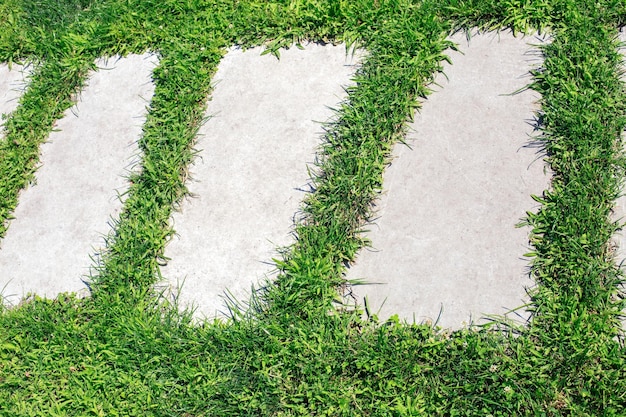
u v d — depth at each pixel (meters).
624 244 1.51
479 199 1.61
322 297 1.56
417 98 1.74
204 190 1.73
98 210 1.75
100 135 1.84
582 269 1.48
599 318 1.45
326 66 1.82
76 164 1.81
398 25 1.81
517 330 1.48
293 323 1.54
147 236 1.67
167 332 1.56
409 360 1.47
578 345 1.43
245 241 1.65
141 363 1.54
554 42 1.72
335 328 1.52
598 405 1.39
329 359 1.49
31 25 2.03
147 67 1.92
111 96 1.89
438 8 1.81
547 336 1.45
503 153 1.64
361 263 1.59
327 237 1.60
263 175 1.72
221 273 1.63
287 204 1.67
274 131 1.76
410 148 1.68
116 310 1.60
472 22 1.80
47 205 1.78
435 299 1.53
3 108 1.94
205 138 1.79
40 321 1.61
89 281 1.67
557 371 1.42
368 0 1.85
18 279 1.70
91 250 1.70
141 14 1.96
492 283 1.53
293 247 1.61
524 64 1.73
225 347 1.54
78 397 1.53
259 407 1.47
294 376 1.50
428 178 1.64
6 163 1.82
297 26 1.88
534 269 1.52
